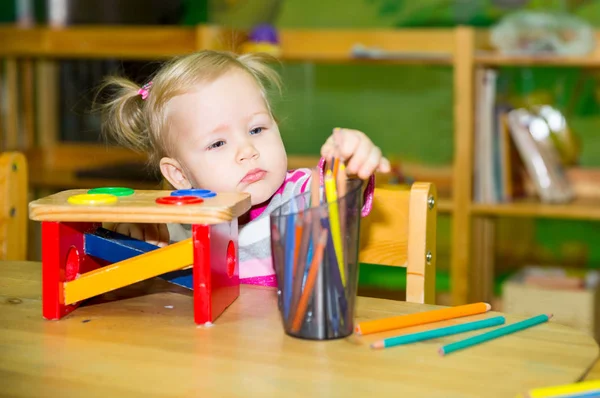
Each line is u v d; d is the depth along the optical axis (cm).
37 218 87
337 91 281
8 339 81
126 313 90
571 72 260
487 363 73
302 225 79
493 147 239
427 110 274
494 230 270
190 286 93
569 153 261
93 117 299
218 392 68
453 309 87
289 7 282
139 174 267
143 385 69
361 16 277
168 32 256
